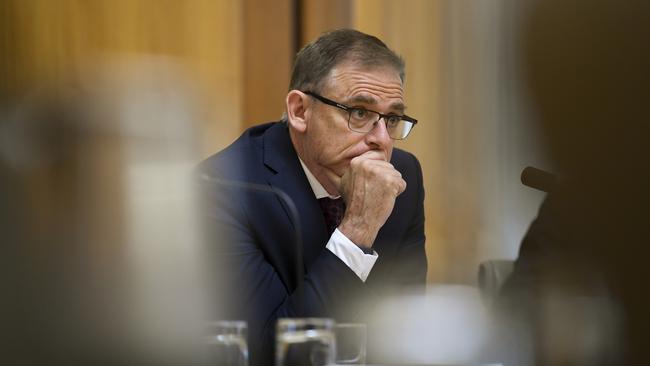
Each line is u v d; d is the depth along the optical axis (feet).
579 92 13.44
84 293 7.12
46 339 6.98
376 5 33.55
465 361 14.93
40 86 7.02
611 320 14.07
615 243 13.96
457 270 30.42
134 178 7.39
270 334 17.72
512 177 28.43
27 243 6.89
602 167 13.78
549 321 14.58
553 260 14.70
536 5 13.74
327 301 17.40
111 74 7.38
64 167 6.98
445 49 31.48
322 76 19.42
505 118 29.27
